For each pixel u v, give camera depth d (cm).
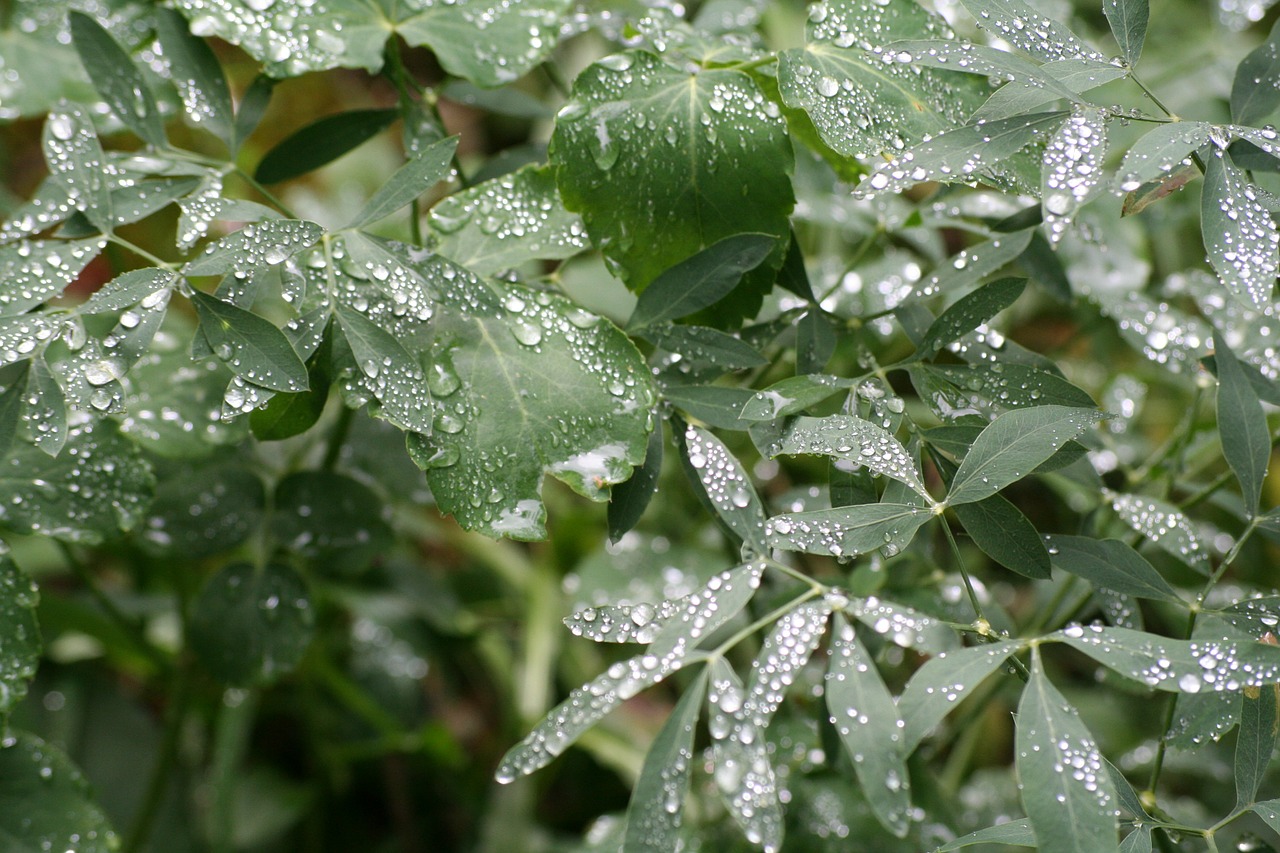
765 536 110
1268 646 106
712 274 111
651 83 112
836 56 112
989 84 113
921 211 121
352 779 153
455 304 111
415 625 147
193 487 121
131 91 116
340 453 124
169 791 138
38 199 113
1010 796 129
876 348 135
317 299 110
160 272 110
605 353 112
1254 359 118
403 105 118
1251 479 110
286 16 116
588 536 155
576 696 107
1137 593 110
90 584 127
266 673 121
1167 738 111
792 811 120
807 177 127
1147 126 136
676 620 109
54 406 109
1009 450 108
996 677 126
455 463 110
